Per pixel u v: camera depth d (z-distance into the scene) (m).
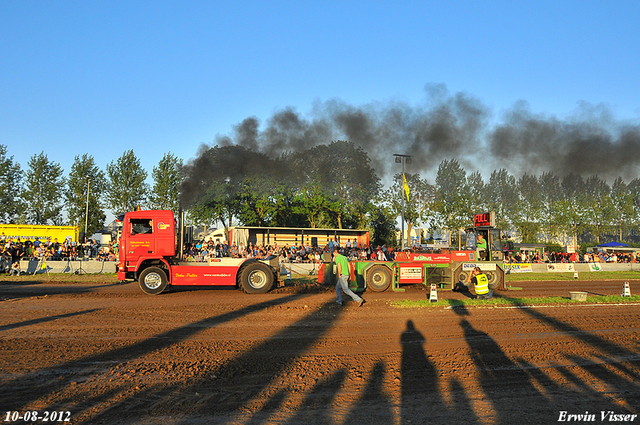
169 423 4.88
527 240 44.00
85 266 24.38
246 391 5.91
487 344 8.67
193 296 15.35
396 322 10.73
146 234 16.47
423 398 5.79
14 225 31.77
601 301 14.58
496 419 5.15
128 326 9.77
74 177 43.75
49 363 6.92
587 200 42.06
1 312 11.27
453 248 20.23
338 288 13.24
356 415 5.19
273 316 11.32
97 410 5.18
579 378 6.69
